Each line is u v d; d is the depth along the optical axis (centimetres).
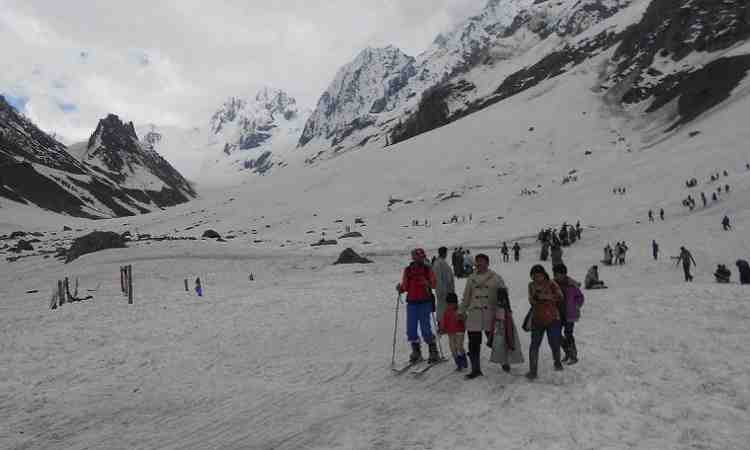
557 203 7456
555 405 666
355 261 4703
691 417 589
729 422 565
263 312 1883
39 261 6009
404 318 1602
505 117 15662
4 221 12638
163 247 5903
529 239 5547
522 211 7556
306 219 10125
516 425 611
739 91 9844
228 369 1080
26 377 1041
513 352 845
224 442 666
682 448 514
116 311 2059
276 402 822
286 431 682
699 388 680
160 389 941
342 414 730
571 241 4794
